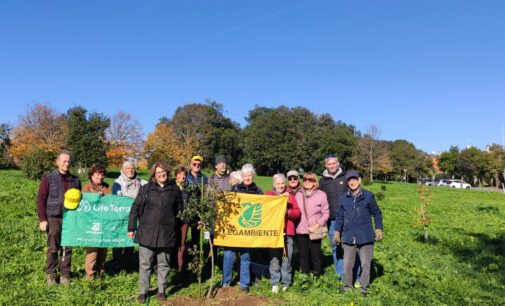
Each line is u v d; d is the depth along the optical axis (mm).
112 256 7582
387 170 58156
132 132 54188
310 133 70812
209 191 5727
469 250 9469
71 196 5859
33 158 22312
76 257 7391
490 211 18219
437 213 17219
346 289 6039
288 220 6410
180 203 5785
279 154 56094
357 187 6004
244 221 6008
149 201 5512
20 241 8219
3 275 6102
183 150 54625
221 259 7547
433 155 107875
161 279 5562
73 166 34781
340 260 6715
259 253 8148
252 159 57875
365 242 5891
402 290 6305
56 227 5945
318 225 6266
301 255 6516
